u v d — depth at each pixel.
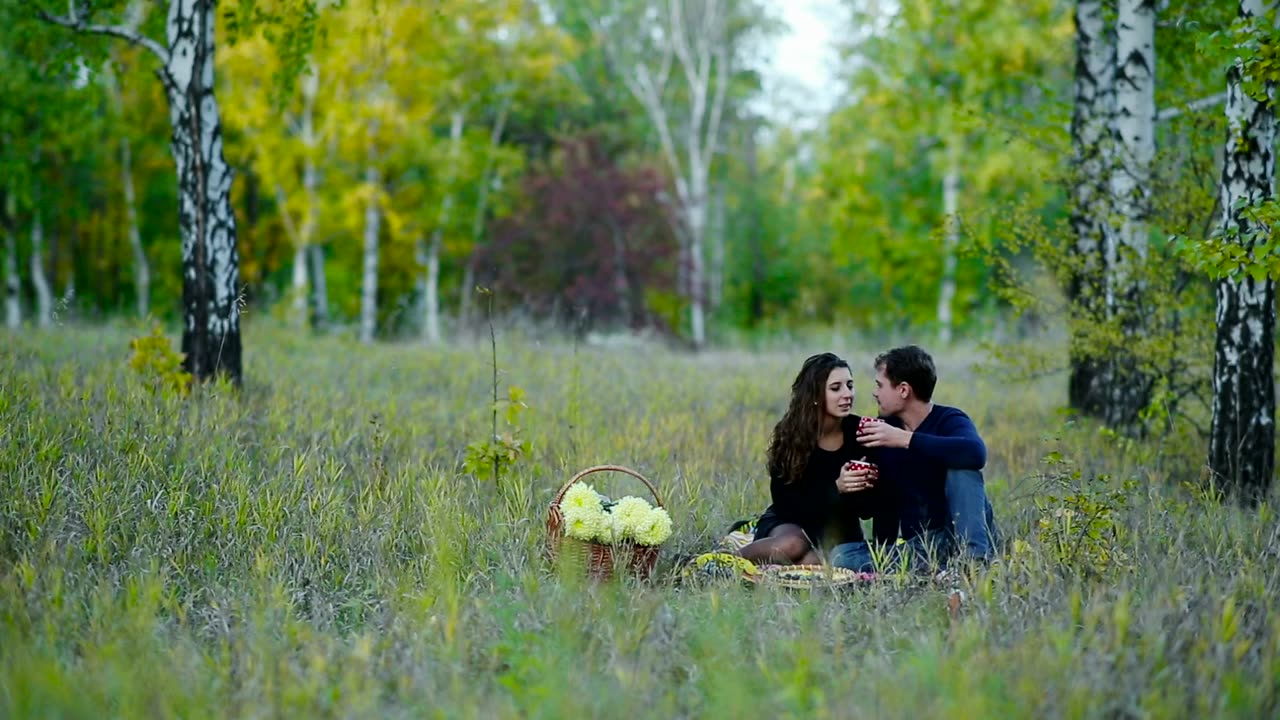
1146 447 9.45
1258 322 8.08
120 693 4.19
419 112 25.55
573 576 5.60
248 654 4.59
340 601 5.74
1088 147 10.80
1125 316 10.46
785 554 6.53
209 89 10.44
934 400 13.46
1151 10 10.93
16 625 4.81
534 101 31.97
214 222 10.45
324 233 25.91
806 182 39.06
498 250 29.31
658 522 6.11
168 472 7.32
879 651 4.77
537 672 4.48
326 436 8.66
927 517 6.36
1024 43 19.31
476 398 12.13
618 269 29.16
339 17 23.25
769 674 4.43
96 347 13.45
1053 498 6.28
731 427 10.46
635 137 34.41
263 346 16.52
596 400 11.68
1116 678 4.29
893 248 28.67
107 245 33.91
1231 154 8.13
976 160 24.58
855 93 27.30
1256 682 4.29
